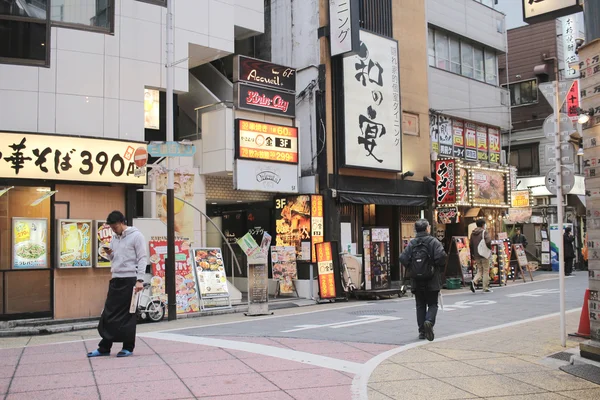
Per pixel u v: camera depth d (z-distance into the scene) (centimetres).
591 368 672
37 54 1212
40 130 1199
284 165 1620
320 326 1033
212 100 1619
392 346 834
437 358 745
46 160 1173
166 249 1285
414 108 2022
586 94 735
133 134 1316
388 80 1852
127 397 546
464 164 2084
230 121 1519
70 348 824
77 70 1248
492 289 1731
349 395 566
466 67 2408
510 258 1992
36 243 1195
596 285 714
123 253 752
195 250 1360
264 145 1569
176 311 1238
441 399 561
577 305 1305
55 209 1216
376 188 1831
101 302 1266
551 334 922
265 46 1878
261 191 1619
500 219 2364
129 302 747
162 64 1373
